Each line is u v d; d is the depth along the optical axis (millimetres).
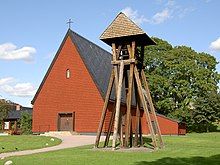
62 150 21484
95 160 16422
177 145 27188
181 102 64250
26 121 52531
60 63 42875
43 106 43219
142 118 48719
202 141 34594
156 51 65500
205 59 65562
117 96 22047
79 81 41250
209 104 62688
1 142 28875
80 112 40656
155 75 63719
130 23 22484
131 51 22703
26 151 22156
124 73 24141
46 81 43469
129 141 23891
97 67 43344
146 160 16453
